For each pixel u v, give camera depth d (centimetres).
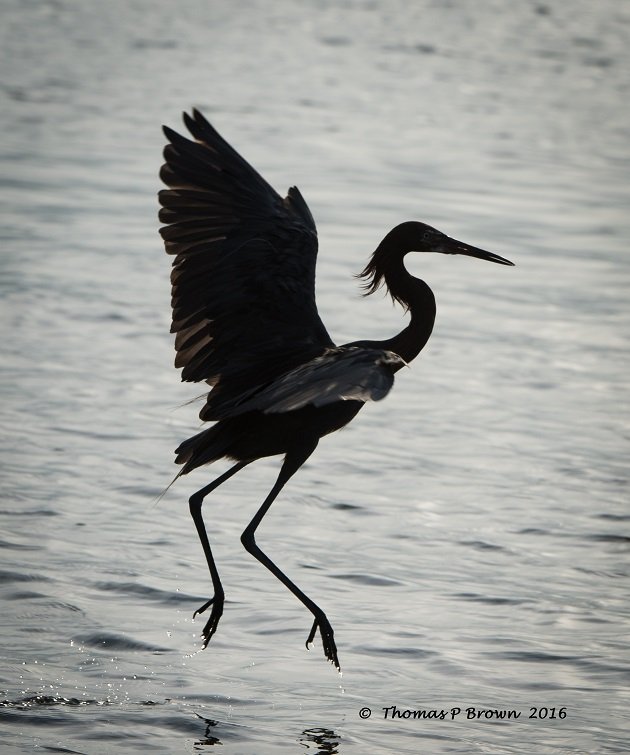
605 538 1163
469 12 6156
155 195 2691
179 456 918
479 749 804
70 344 1702
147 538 1126
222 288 895
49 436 1366
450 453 1395
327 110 3894
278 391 745
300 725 827
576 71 4838
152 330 1784
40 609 974
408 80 4516
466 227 2577
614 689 888
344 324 1864
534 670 912
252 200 916
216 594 900
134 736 802
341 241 2380
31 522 1140
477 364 1736
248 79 4353
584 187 3081
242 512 1205
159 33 5275
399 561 1101
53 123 3453
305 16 5922
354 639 955
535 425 1497
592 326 1948
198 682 880
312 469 1334
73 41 4941
